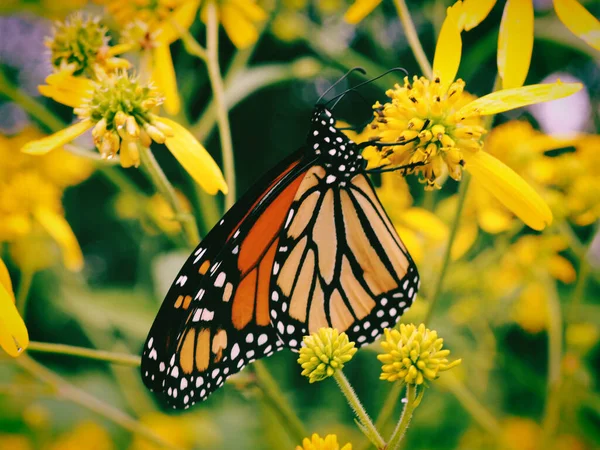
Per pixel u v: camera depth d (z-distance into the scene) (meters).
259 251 0.21
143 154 0.21
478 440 0.29
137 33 0.23
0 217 0.27
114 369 0.32
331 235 0.22
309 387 0.37
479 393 0.29
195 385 0.20
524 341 0.38
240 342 0.21
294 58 0.48
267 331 0.21
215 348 0.21
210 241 0.21
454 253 0.26
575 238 0.25
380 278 0.22
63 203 0.52
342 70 0.30
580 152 0.26
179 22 0.24
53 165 0.29
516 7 0.20
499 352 0.28
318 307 0.22
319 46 0.30
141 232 0.35
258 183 0.21
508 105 0.20
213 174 0.21
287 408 0.23
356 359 0.35
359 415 0.18
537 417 0.30
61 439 0.33
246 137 0.53
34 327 0.47
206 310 0.20
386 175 0.26
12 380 0.33
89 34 0.23
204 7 0.25
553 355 0.25
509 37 0.20
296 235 0.21
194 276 0.20
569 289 0.31
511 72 0.20
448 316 0.28
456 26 0.20
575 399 0.27
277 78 0.29
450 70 0.20
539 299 0.29
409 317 0.26
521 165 0.26
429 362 0.18
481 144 0.20
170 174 0.48
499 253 0.27
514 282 0.28
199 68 0.34
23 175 0.28
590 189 0.25
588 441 0.27
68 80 0.22
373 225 0.22
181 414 0.34
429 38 0.39
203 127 0.27
